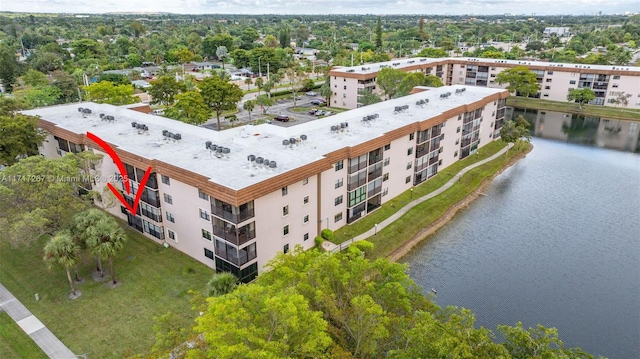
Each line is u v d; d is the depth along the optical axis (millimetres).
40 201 34344
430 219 49312
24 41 195250
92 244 32812
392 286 24031
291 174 36312
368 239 43781
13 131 47812
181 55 159375
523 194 57875
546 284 38750
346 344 22516
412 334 19906
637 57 172375
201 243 37906
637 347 31812
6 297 34344
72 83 104062
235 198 31703
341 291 24609
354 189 45156
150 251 40719
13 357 28516
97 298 34094
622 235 47125
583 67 106375
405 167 53625
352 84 98125
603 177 64062
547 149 77500
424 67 113062
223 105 82562
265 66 144125
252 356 16953
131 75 126062
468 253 43500
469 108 63750
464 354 17828
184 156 41438
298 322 19062
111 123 54469
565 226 49125
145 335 30391
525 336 19703
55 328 31031
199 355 19719
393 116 57812
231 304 19391
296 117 93438
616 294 37500
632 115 96125
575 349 20547
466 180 60125
